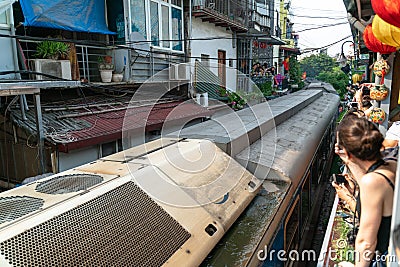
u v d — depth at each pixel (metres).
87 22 7.95
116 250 1.71
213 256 2.12
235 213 2.53
